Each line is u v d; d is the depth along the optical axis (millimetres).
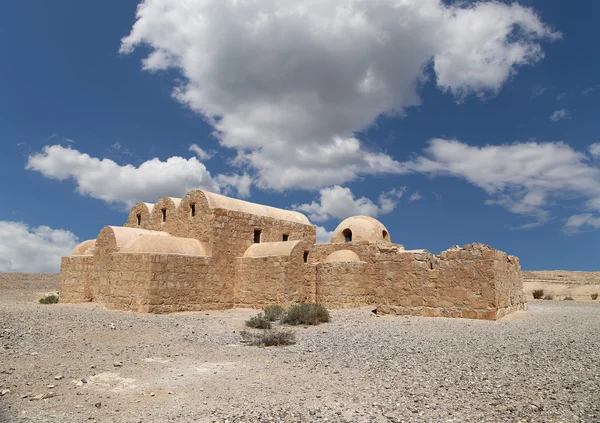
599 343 11773
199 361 10438
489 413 6492
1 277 46469
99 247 25625
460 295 18406
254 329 15977
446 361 10117
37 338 11938
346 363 10266
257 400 7344
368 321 17922
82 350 10984
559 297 40469
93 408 6926
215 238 24109
